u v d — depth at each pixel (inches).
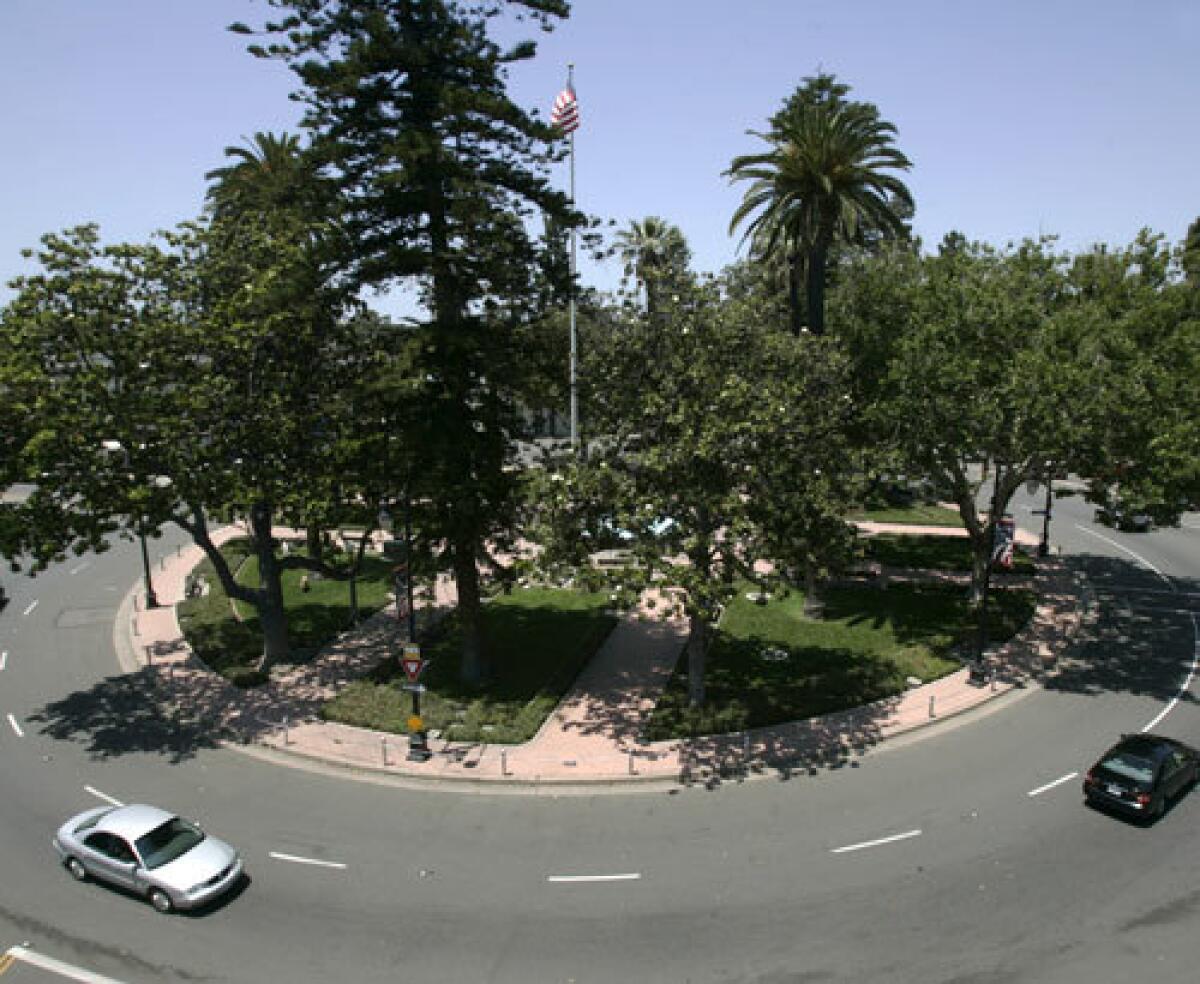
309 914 602.5
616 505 829.8
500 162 940.0
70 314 878.4
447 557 965.8
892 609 1254.9
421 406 936.9
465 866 661.3
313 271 915.4
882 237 1306.6
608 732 895.7
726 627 1194.0
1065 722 909.8
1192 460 915.4
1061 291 1109.1
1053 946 552.7
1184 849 667.4
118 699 1012.5
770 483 858.8
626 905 605.6
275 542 1235.2
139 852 618.5
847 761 828.6
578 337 1220.5
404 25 907.4
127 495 863.7
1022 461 1091.3
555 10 914.1
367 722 918.4
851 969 532.7
